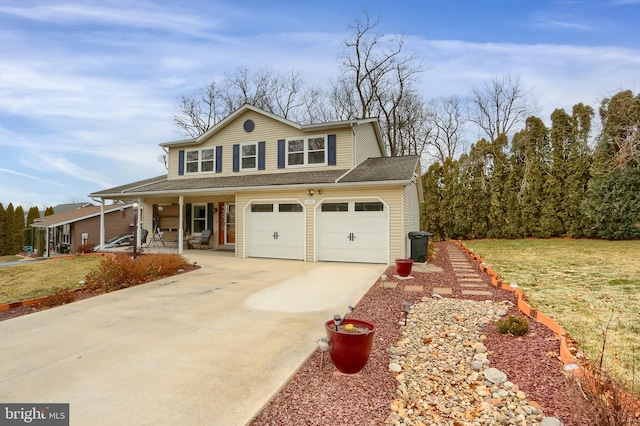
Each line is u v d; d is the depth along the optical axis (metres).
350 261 11.45
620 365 3.67
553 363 3.79
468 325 5.12
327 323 4.04
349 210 11.49
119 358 4.18
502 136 18.94
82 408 3.10
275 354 4.23
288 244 12.30
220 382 3.54
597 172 15.71
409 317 5.54
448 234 20.31
